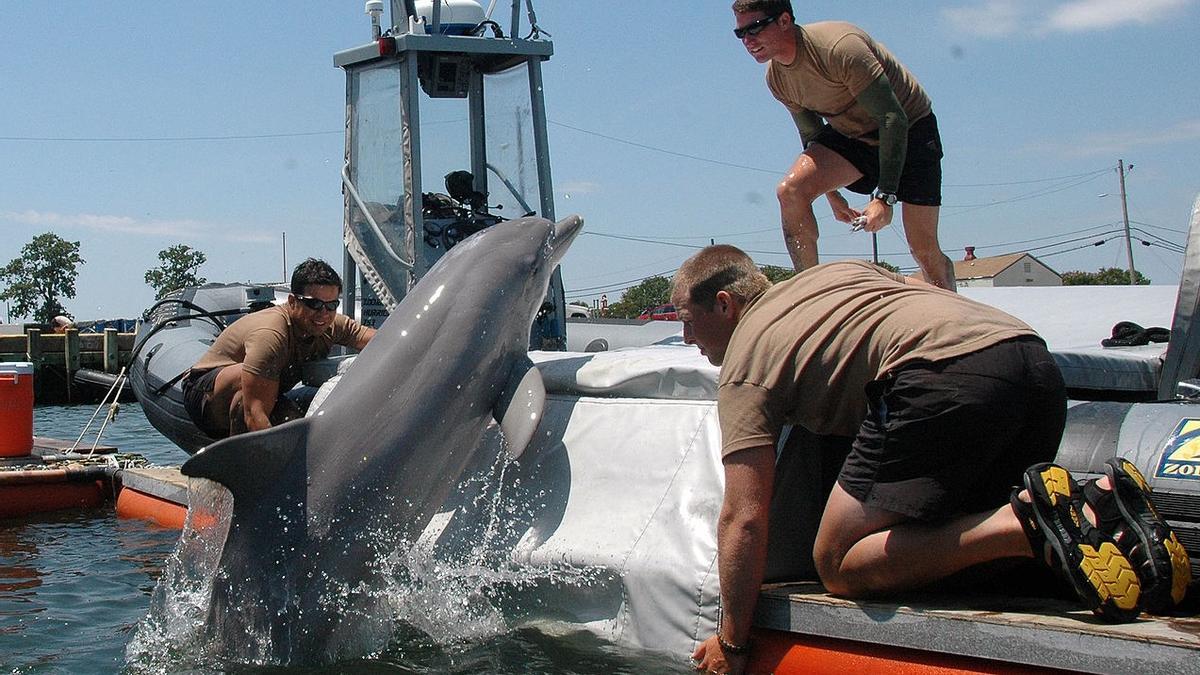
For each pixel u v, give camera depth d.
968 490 3.86
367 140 9.09
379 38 8.77
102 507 9.22
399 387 5.07
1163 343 7.32
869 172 6.05
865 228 5.66
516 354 5.51
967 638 3.56
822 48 5.65
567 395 5.39
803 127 6.19
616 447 4.90
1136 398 6.25
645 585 4.36
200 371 7.45
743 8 5.77
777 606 4.01
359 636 4.67
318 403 6.04
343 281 9.45
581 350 10.68
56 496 9.07
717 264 4.41
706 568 4.24
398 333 5.29
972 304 3.96
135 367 10.80
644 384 5.07
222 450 4.57
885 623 3.74
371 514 4.82
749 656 4.05
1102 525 3.52
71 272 52.31
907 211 6.16
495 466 5.23
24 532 8.01
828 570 4.00
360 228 9.16
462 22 9.10
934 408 3.71
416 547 5.08
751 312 4.15
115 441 16.41
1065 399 3.92
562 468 5.02
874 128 5.89
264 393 6.80
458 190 9.14
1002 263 60.00
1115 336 7.45
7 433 10.28
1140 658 3.23
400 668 4.43
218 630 4.77
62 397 28.83
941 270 6.29
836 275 4.16
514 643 4.58
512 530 4.93
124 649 4.96
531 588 4.73
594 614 4.55
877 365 3.91
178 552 5.26
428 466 5.04
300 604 4.62
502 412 5.27
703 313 4.43
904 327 3.85
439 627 4.79
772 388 3.97
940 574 3.79
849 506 3.91
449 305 5.39
